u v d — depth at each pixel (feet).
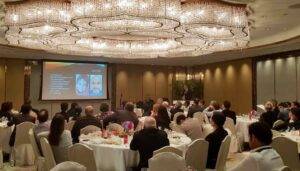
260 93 46.26
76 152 14.97
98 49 35.06
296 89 40.27
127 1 19.47
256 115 35.78
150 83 61.21
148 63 58.90
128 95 59.11
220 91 54.60
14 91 48.96
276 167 9.96
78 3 20.16
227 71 53.06
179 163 11.92
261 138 10.43
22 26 22.12
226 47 33.50
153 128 16.14
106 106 29.37
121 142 18.31
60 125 16.66
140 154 15.94
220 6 21.63
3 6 21.88
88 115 23.39
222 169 17.08
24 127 23.98
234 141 28.04
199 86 58.54
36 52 42.68
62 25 22.13
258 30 30.73
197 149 15.98
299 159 16.55
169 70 62.59
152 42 35.19
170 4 20.27
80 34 27.12
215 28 24.39
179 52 36.88
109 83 57.31
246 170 9.95
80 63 53.31
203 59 51.98
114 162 17.26
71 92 52.31
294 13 24.13
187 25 22.20
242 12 22.41
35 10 21.27
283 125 23.91
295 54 40.22
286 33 32.04
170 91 62.59
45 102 50.60
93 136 20.35
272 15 24.72
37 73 50.70
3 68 48.39
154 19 20.39
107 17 19.74
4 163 24.70
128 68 59.41
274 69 43.80
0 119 28.37
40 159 19.11
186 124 24.26
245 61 49.03
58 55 47.19
